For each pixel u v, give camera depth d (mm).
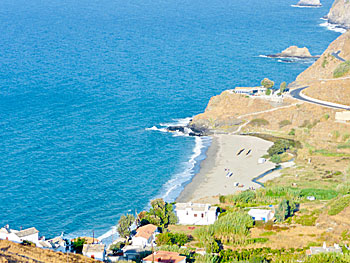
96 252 184000
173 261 181500
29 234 184000
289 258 190250
